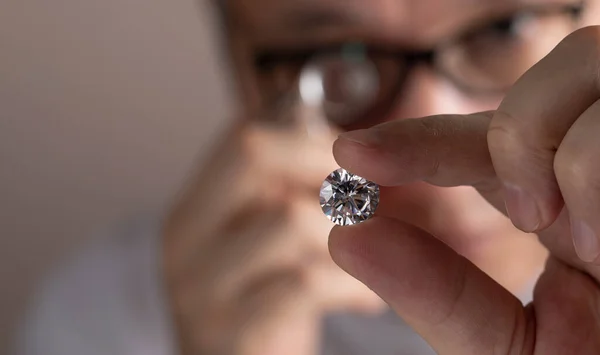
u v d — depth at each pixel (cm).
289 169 44
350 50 45
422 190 44
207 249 46
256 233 45
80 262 57
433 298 24
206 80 68
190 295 47
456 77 45
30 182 69
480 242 47
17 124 66
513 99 22
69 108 67
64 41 65
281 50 46
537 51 44
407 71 45
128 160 69
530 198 22
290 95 47
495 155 22
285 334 44
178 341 48
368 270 24
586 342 25
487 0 42
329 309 45
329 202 25
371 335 53
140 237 56
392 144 23
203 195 47
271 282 45
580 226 21
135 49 66
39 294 59
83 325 53
